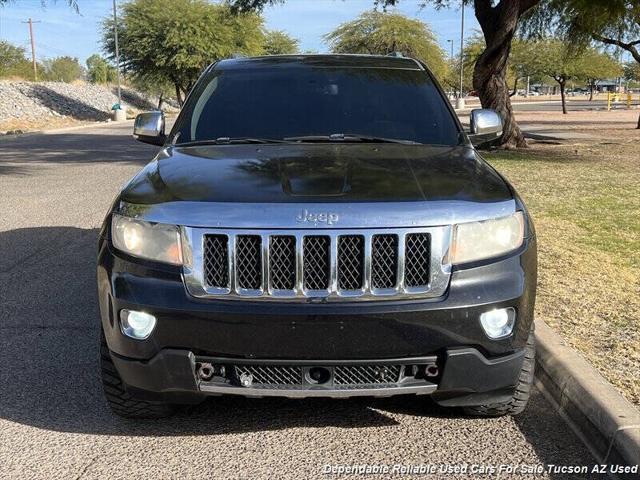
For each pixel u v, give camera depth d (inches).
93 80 3395.7
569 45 966.4
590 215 346.9
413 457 133.0
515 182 471.2
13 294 235.5
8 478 125.6
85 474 127.0
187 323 121.0
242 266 121.7
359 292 120.6
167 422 146.4
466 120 1264.8
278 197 124.7
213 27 2023.9
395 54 214.5
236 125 175.5
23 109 1615.4
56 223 354.6
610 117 1550.2
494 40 713.0
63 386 164.1
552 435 141.3
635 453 123.5
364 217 120.7
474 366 123.6
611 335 182.5
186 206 124.9
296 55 206.4
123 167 617.0
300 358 120.6
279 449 135.8
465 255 124.0
